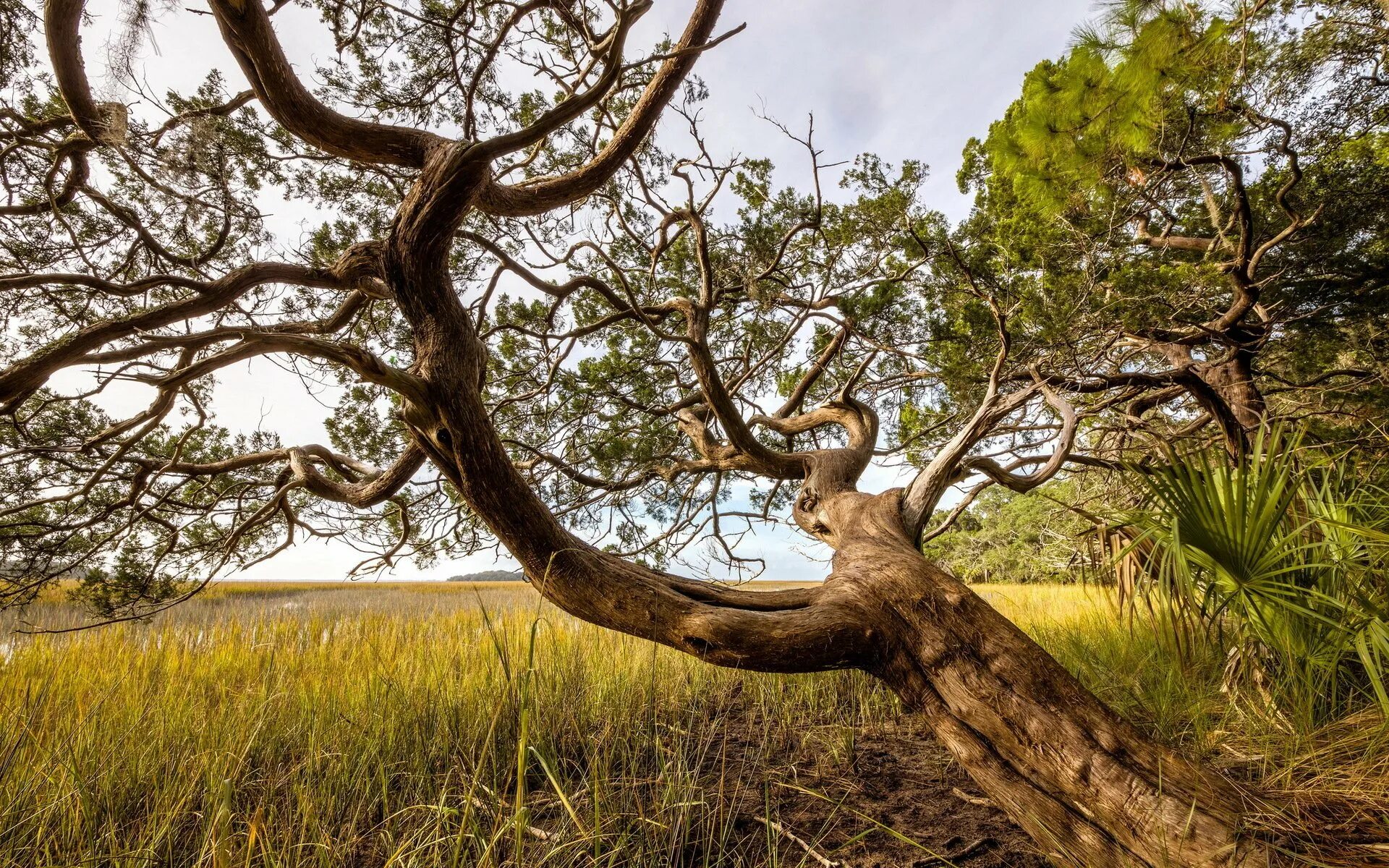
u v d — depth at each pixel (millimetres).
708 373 4258
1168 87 3938
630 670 4160
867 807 2576
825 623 2316
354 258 2580
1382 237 4641
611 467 5719
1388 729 2039
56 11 2242
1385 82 5086
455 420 2332
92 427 4266
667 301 4746
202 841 2109
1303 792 1889
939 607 2340
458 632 5773
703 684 4332
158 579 4883
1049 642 4688
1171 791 1805
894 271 5559
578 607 2475
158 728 2963
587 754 2975
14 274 2707
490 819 2287
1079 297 4477
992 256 5332
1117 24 3898
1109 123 4008
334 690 3572
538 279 4441
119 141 2609
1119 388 4969
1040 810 1950
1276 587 2338
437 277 2318
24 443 4070
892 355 6270
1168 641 2717
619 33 1993
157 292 3898
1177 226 5891
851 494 3797
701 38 2932
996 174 6207
